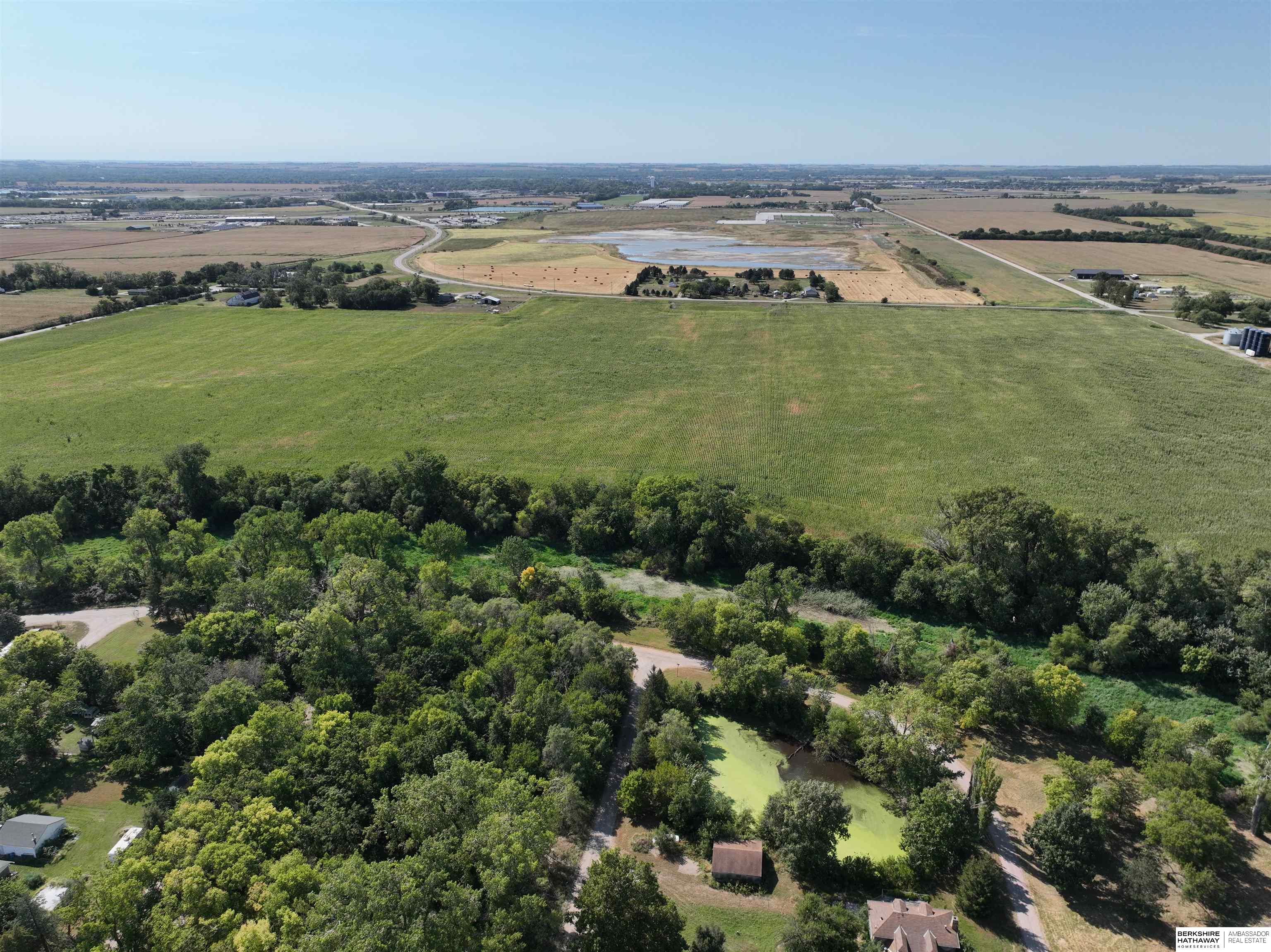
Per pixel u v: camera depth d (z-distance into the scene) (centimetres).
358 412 13538
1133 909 4656
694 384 15075
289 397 14262
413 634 6781
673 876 4916
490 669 6291
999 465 11144
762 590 7600
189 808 4638
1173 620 7144
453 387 14912
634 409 13712
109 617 7756
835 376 15438
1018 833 5262
